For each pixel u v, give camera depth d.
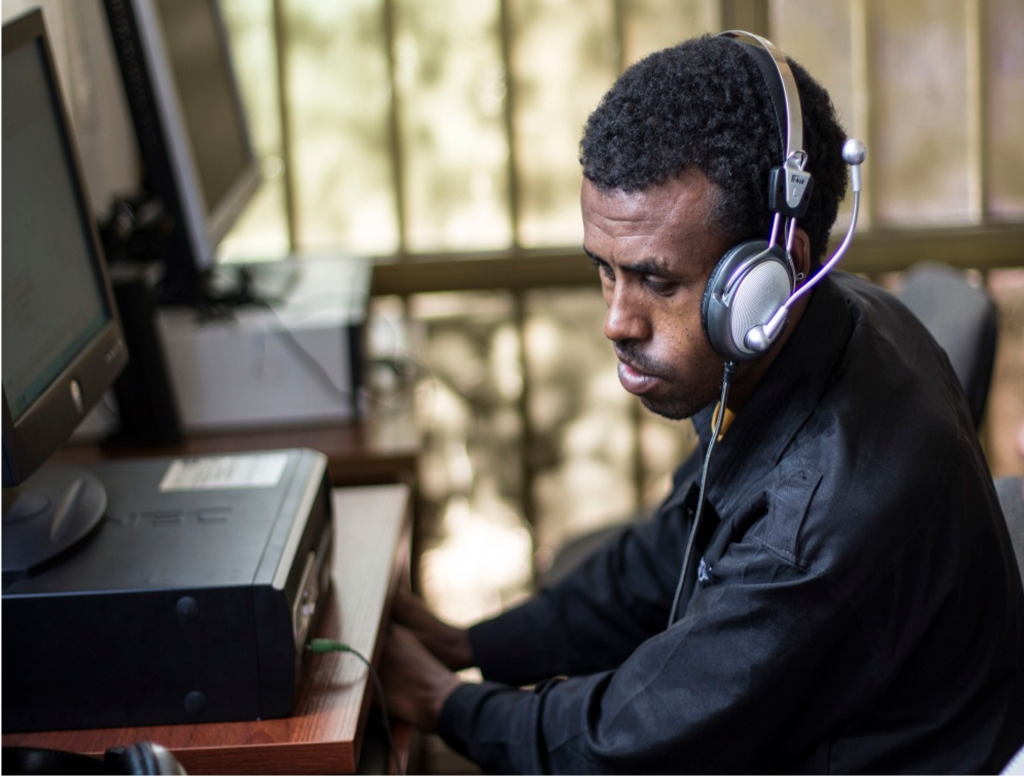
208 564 1.09
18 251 1.13
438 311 2.83
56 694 1.06
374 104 2.71
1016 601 1.06
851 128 2.79
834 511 0.96
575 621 1.40
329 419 1.90
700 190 0.92
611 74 2.74
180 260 1.88
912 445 1.00
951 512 0.99
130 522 1.18
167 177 1.72
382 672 1.26
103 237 1.73
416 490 1.83
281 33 2.65
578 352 2.88
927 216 2.84
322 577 1.27
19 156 1.17
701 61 0.94
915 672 0.99
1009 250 2.84
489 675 1.40
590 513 2.95
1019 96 2.78
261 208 2.74
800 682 0.98
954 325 1.49
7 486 1.03
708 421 1.13
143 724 1.08
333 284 2.11
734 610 0.98
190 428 1.87
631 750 1.04
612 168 0.93
